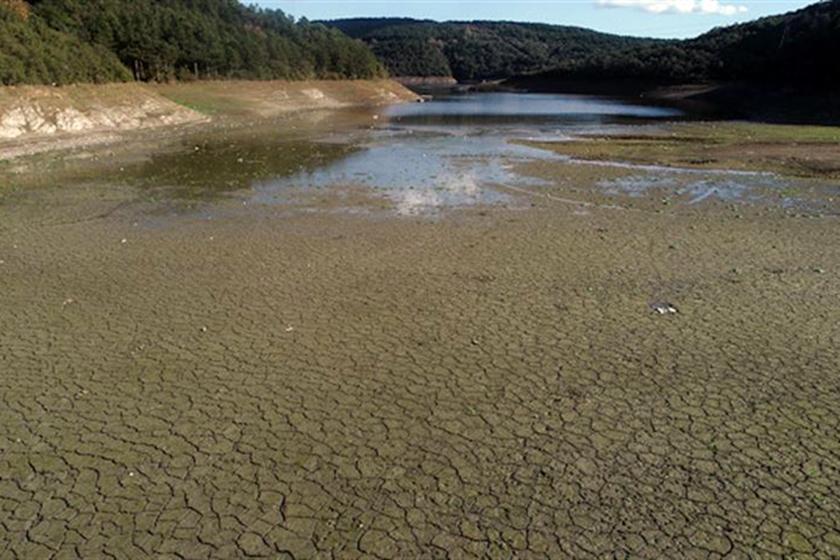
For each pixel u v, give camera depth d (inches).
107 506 237.6
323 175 905.5
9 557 213.8
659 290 441.1
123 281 462.9
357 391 315.9
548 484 248.4
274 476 254.4
